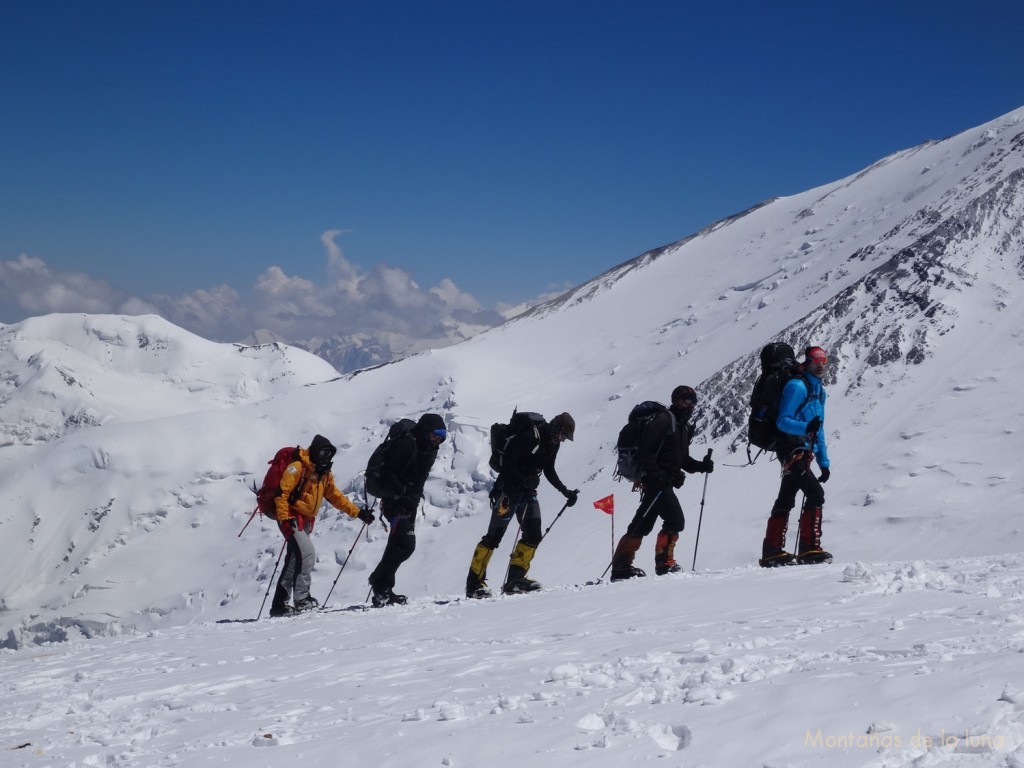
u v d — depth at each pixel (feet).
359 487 222.07
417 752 12.60
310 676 22.00
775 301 235.81
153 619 232.12
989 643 14.40
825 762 9.70
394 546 40.09
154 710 19.71
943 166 266.77
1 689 25.62
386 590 40.55
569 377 259.80
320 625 34.06
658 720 12.34
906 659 14.08
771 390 35.94
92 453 320.70
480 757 12.01
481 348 301.02
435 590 159.12
